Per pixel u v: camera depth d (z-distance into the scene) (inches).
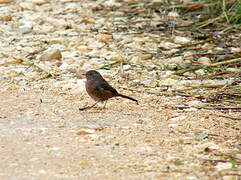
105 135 366.6
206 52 624.7
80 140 353.1
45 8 821.2
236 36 685.9
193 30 716.7
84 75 547.5
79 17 776.9
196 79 538.0
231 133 378.9
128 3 849.5
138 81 530.9
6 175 292.0
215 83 520.1
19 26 735.7
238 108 448.8
